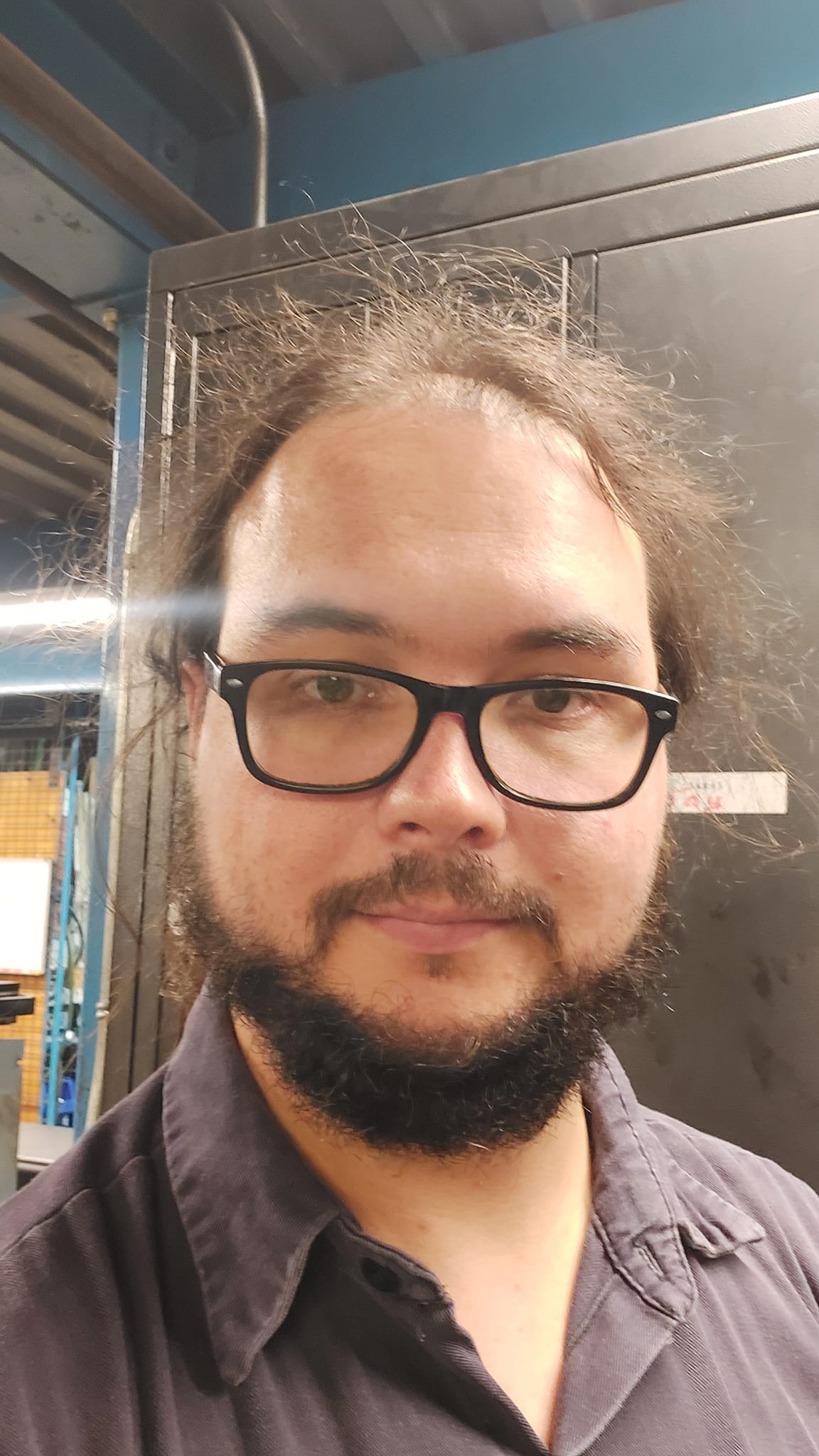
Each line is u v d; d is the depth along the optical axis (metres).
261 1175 0.50
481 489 0.52
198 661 0.61
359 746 0.50
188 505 0.66
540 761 0.52
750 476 0.86
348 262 0.97
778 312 0.86
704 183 0.88
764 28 1.20
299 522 0.52
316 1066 0.48
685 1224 0.61
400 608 0.50
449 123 1.33
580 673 0.53
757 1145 0.82
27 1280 0.46
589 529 0.55
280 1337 0.47
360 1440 0.44
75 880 1.49
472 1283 0.51
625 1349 0.52
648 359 0.89
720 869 0.85
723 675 0.85
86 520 1.17
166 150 1.39
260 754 0.50
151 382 1.03
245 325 0.98
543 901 0.50
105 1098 1.00
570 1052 0.52
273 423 0.57
